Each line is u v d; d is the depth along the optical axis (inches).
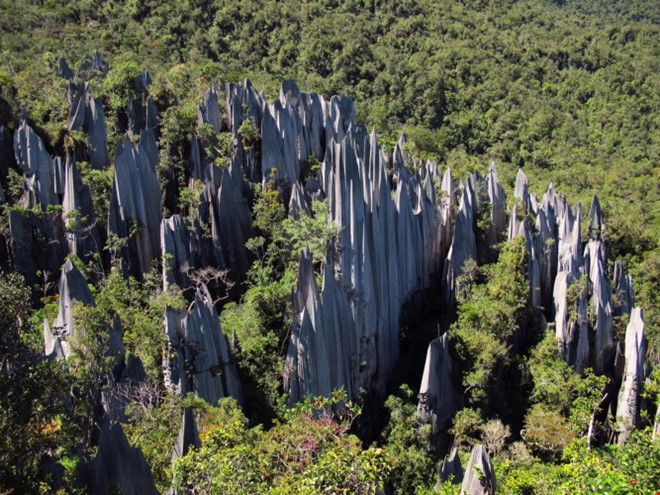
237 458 846.5
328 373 1630.2
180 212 2145.7
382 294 1920.5
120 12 4222.4
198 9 4301.2
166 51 3929.6
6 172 2090.3
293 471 898.7
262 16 4365.2
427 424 1713.8
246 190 2133.4
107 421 1146.7
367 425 1803.6
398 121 3949.3
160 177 2174.0
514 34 5044.3
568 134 4037.9
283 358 1640.0
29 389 877.2
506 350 1829.5
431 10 5098.4
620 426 1811.0
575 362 2018.9
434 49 4606.3
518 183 2593.5
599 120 4229.8
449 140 3902.6
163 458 1099.9
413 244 2172.7
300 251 1787.6
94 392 1158.3
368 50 4286.4
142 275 1968.5
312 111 2427.4
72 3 4190.5
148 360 1451.8
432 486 1459.2
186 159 2250.2
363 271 1820.9
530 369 1964.8
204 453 874.1
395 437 1684.3
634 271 2706.7
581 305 2009.1
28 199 1942.7
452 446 1729.8
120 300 1679.4
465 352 1819.6
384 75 4146.2
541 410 1828.2
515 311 2006.6
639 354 1893.5
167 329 1469.0
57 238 1926.7
